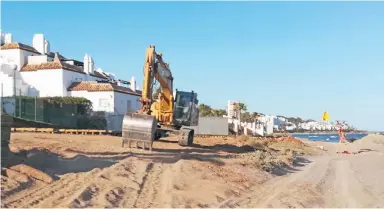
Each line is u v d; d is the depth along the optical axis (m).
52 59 49.41
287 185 16.77
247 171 18.28
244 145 35.88
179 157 18.53
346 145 55.84
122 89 49.38
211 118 56.53
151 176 13.78
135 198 10.74
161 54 24.09
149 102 22.41
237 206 11.77
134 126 19.97
